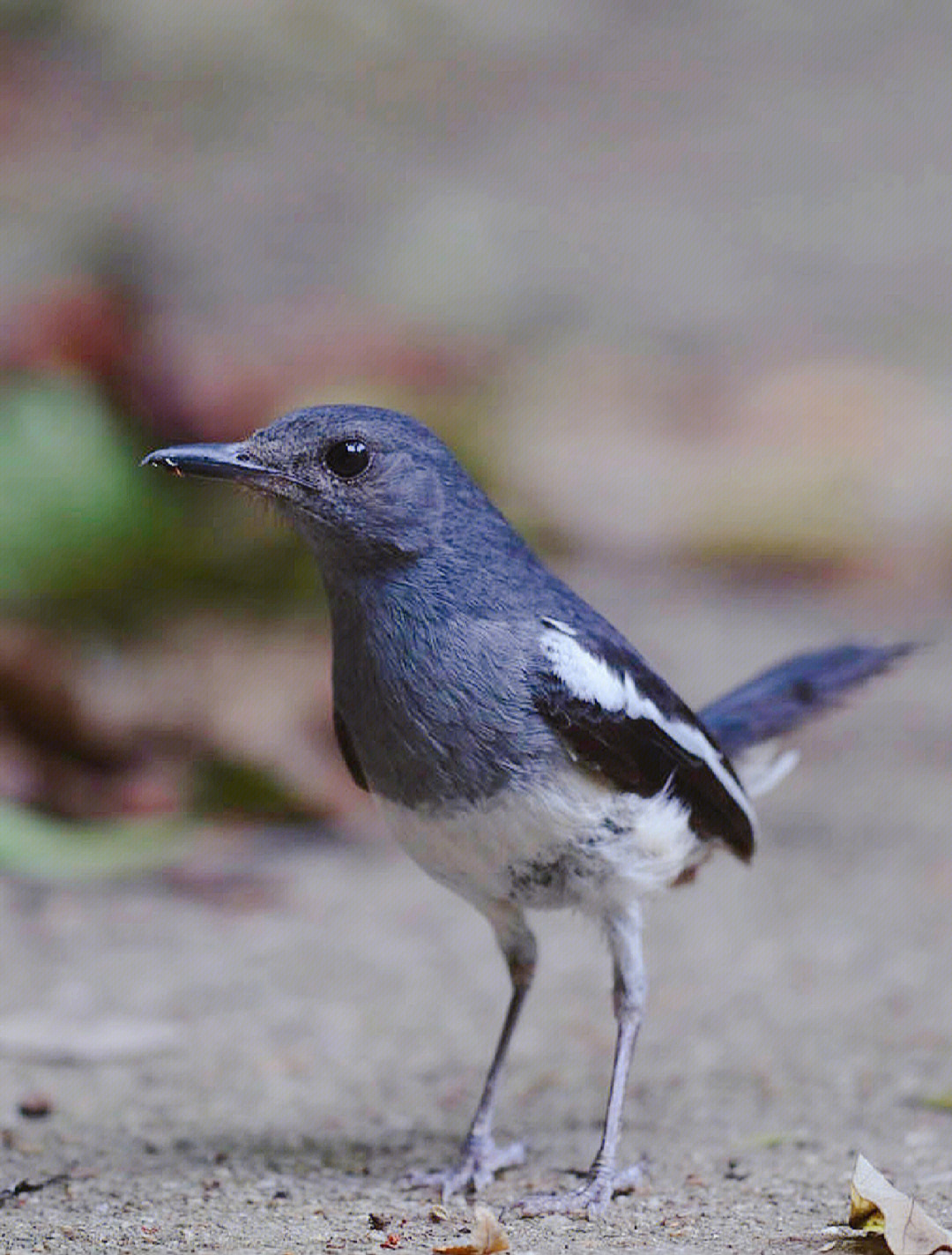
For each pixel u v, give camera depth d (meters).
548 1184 8.03
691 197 33.31
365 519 7.75
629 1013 8.02
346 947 11.42
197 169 33.22
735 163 34.97
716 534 19.78
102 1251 6.91
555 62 40.41
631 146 35.94
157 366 15.45
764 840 13.26
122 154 33.91
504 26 41.16
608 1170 7.76
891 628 17.59
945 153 35.31
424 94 38.31
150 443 15.16
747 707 9.39
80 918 11.77
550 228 30.89
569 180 33.44
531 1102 9.20
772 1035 9.97
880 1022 10.05
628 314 27.64
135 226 28.64
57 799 12.84
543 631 7.79
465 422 17.66
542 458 21.20
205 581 14.38
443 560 7.81
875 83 39.38
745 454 21.70
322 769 13.53
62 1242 7.04
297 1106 9.11
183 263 28.03
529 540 17.73
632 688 7.91
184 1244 7.02
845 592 19.17
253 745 13.32
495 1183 8.06
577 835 7.77
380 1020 10.32
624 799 7.80
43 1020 10.06
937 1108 8.78
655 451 22.06
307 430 7.86
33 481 14.19
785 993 10.59
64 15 38.62
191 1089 9.31
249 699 13.66
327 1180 8.02
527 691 7.68
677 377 24.66
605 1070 9.66
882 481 21.00
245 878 12.52
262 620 14.42
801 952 11.23
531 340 26.48
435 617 7.76
